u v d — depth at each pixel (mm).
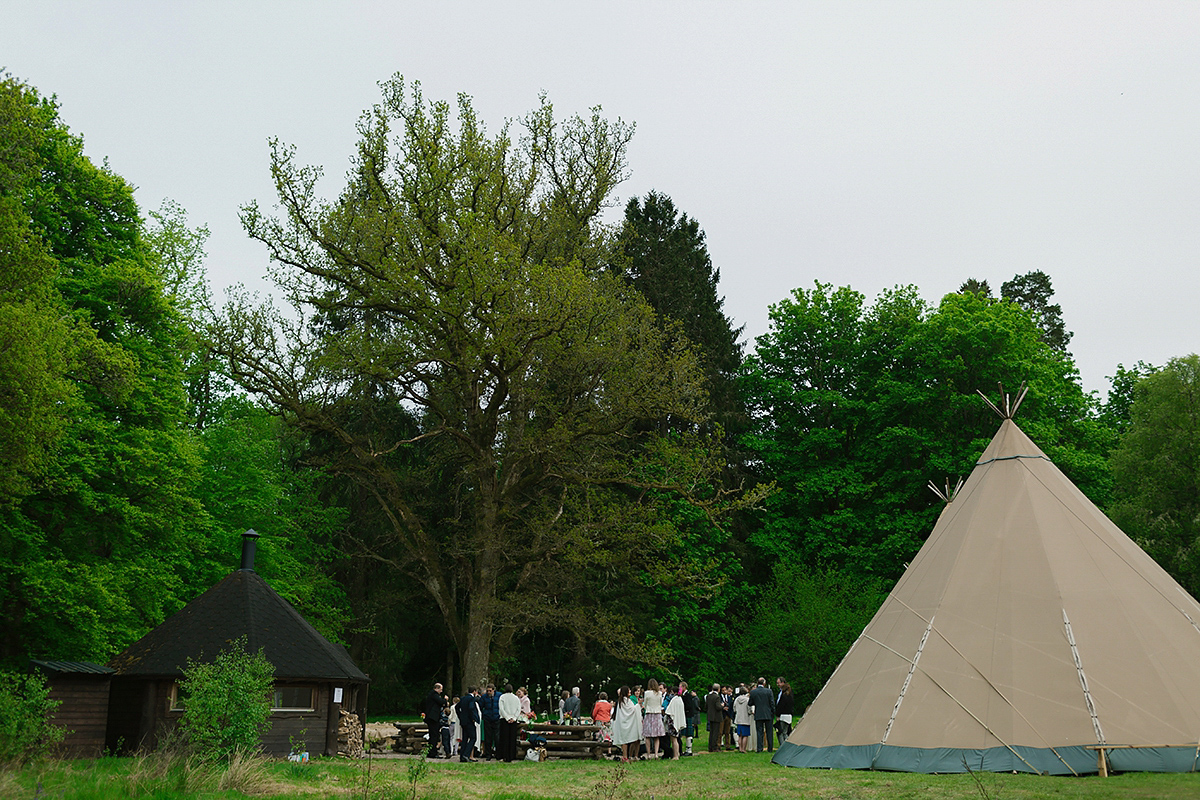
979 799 11734
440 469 38125
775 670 34812
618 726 19438
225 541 34531
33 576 22891
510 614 29000
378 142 27797
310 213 27844
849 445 44969
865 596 35312
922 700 15773
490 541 28797
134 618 26391
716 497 29828
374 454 28797
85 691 17891
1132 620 15914
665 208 52875
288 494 40531
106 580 23891
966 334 39750
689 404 30547
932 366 41062
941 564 17688
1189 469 38688
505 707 19797
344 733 21266
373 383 31672
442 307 27000
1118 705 14820
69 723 17500
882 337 44219
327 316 32625
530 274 26016
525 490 33625
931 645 16375
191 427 37750
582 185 31844
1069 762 14352
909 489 40688
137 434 26219
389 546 39312
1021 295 63125
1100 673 15195
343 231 27953
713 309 48875
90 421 24938
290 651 20281
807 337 45500
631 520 29641
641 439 42625
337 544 40812
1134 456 39469
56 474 24000
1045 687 15188
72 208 26781
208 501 35250
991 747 14844
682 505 39688
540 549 30047
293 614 21547
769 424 46969
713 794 12969
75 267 26984
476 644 28750
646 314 29406
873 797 12266
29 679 14234
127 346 27312
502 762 19391
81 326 22641
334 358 28359
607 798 12703
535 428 30594
